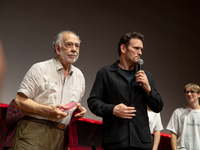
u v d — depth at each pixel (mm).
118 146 1810
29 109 1879
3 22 3969
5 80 3836
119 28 4789
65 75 2094
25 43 4043
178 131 3355
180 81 5168
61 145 2053
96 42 4539
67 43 2012
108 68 2043
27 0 4145
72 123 2137
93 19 4574
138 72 1860
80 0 4508
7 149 2383
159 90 4910
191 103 3389
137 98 1911
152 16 5102
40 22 4180
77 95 2125
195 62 5406
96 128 3781
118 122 1858
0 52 3867
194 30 5500
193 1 5586
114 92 1931
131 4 4953
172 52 5180
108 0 4750
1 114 3084
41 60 4133
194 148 3186
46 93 1953
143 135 1839
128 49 2004
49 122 1963
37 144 1893
